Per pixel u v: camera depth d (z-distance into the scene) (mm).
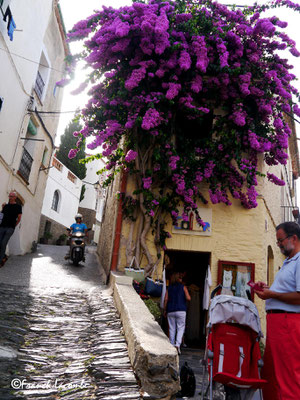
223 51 9297
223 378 3688
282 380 3506
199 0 10133
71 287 9000
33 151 14742
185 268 10859
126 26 8766
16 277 9430
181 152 10086
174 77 9266
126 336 5336
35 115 14375
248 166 9719
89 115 9914
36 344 5230
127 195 10000
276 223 13766
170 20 9531
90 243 34938
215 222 9914
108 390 3895
